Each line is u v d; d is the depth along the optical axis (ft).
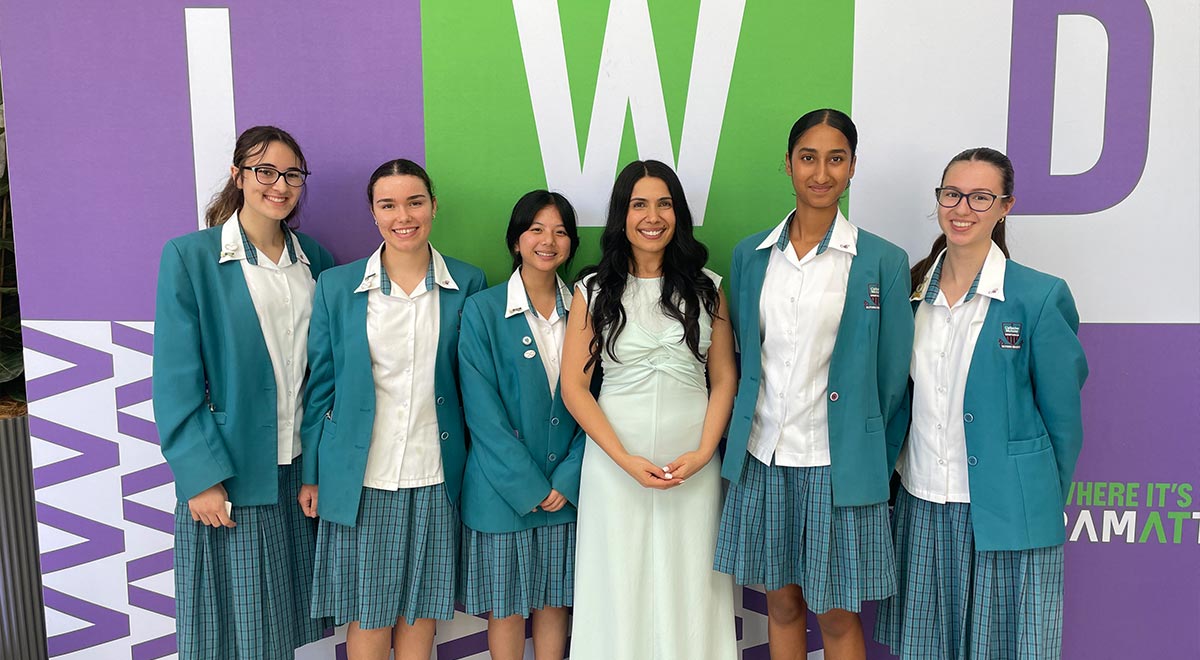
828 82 6.56
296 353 6.09
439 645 7.30
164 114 6.60
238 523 5.84
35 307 6.81
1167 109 6.49
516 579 6.09
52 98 6.56
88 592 7.20
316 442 6.00
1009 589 5.53
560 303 6.13
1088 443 6.86
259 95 6.60
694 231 6.81
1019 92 6.51
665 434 5.66
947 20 6.45
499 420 5.91
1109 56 6.44
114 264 6.77
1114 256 6.66
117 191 6.68
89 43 6.50
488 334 5.93
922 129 6.57
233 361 5.72
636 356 5.64
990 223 5.27
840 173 5.31
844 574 5.61
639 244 5.54
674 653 5.77
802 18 6.49
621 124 6.66
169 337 5.64
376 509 5.94
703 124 6.64
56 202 6.68
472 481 6.06
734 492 5.83
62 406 6.95
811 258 5.53
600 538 5.76
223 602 5.93
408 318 5.90
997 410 5.37
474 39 6.56
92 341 6.87
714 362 5.87
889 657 7.25
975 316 5.45
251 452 5.83
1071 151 6.57
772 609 6.40
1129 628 7.07
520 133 6.68
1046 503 5.33
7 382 8.40
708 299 5.72
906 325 5.57
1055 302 5.26
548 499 5.99
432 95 6.63
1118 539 6.97
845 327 5.45
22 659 7.50
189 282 5.69
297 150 5.81
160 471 7.06
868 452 5.52
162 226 6.73
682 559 5.80
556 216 5.83
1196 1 6.36
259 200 5.66
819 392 5.58
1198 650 7.08
